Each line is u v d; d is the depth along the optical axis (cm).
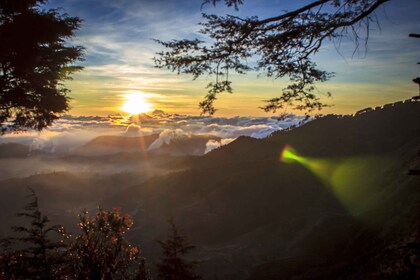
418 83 452
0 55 1266
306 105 688
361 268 4712
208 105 725
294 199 14112
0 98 1346
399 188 9412
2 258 870
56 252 951
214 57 705
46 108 1480
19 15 1284
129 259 1016
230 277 8462
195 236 12144
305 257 7919
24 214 907
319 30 658
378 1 595
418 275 432
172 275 1630
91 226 967
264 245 10181
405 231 5275
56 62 1448
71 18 1416
